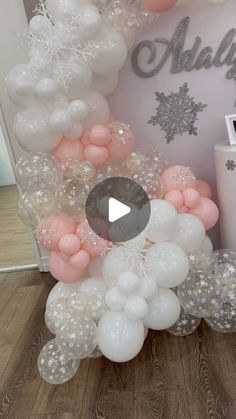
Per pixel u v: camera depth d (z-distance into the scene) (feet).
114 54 5.71
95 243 5.52
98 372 5.66
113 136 5.99
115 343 4.98
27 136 5.79
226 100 6.98
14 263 10.20
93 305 5.53
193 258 5.84
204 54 6.70
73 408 5.07
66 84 5.56
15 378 5.78
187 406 4.86
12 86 5.64
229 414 4.66
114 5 5.83
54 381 5.17
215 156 6.52
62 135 6.04
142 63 6.79
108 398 5.16
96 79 6.22
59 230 5.59
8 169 19.47
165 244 5.52
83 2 5.73
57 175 5.89
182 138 7.24
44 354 5.27
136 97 7.00
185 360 5.65
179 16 6.50
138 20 6.08
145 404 4.98
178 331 5.96
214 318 5.74
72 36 5.46
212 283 5.51
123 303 5.11
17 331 7.04
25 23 7.04
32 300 8.09
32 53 5.62
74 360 5.23
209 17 6.50
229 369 5.36
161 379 5.35
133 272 5.24
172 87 6.91
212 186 7.56
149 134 7.22
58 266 5.91
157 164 6.36
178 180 6.10
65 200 5.63
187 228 5.84
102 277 6.07
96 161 5.96
